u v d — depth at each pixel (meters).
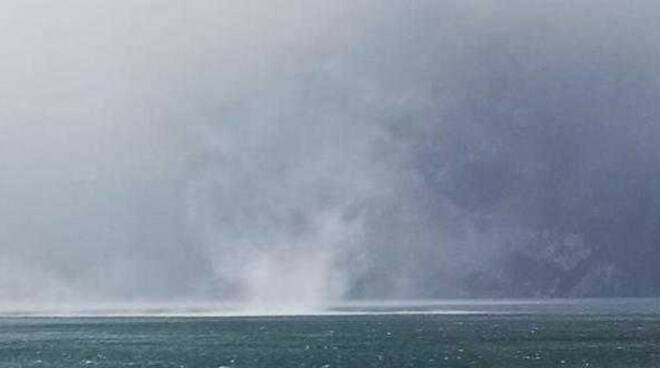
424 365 138.50
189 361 149.88
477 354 155.12
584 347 166.75
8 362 152.12
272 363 144.50
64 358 158.75
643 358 145.25
